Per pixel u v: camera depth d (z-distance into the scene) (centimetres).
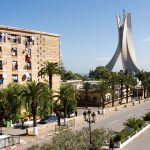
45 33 8225
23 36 7581
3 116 6431
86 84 10312
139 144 4938
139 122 6112
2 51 7069
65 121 6481
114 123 7000
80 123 6812
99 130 4088
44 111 6100
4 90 6372
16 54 7406
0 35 7025
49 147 2989
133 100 12481
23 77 7575
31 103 5566
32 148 3034
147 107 10219
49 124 6475
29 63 7738
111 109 9306
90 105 10731
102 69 18050
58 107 7012
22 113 6962
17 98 6222
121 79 10894
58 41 8725
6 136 4900
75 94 7225
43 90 5656
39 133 5691
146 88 13925
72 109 7475
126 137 5144
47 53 8306
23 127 6253
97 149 3906
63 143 3080
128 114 8512
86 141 3584
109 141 4609
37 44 7981
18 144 4900
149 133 5788
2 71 7075
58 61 8744
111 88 10256
